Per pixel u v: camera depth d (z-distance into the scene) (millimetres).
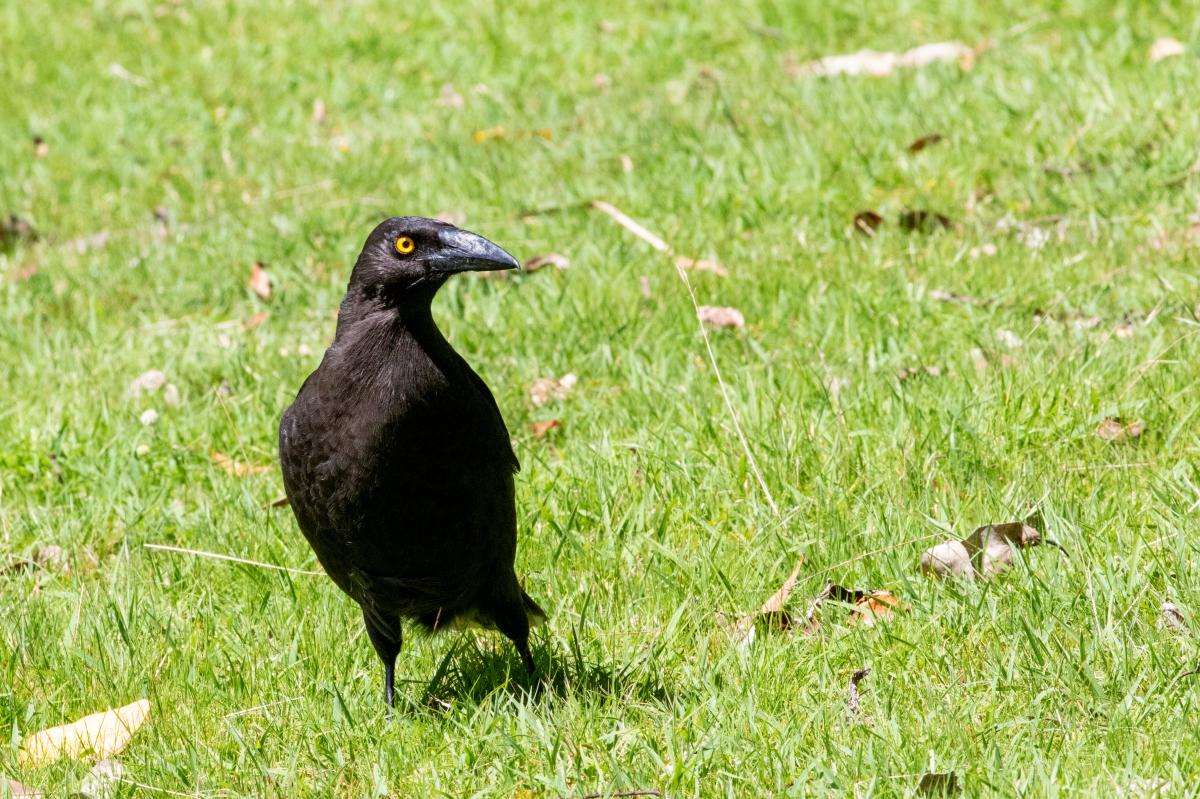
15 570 9578
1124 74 14977
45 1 25109
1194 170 12680
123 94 20828
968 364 10352
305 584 8945
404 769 7148
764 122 15711
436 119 18375
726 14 20172
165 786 7137
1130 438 9273
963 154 13867
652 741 6941
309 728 7555
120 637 8484
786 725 6918
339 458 7270
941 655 7383
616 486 9445
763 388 10156
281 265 14000
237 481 10414
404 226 7277
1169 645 7180
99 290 14242
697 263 12531
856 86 16141
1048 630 7387
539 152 16125
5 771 7379
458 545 7504
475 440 7375
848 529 8625
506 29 21156
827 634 7816
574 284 12406
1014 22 18000
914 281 11695
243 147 18328
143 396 11797
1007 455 9281
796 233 12906
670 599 8391
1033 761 6434
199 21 23234
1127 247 11836
